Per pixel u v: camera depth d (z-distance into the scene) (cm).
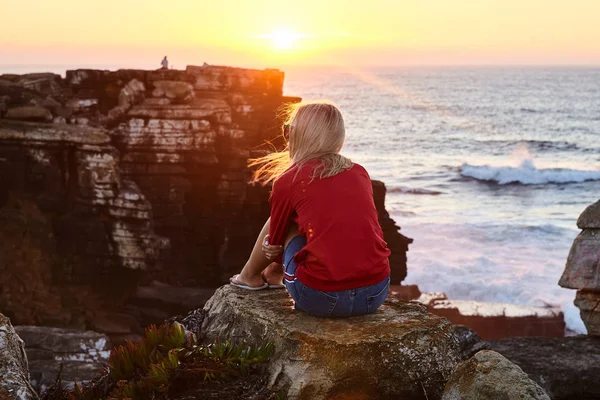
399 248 2477
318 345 347
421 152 8712
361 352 345
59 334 1418
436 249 3856
